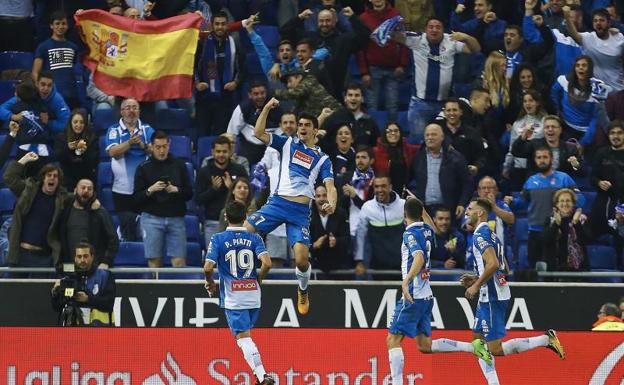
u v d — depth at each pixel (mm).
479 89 62188
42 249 54938
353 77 67625
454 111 59688
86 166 58812
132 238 57906
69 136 58406
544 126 60156
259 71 68500
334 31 64500
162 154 56344
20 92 59281
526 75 62438
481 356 48031
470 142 59750
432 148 57844
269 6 71562
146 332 48562
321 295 54688
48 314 53906
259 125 48188
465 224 52938
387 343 48344
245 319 46344
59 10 68312
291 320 54562
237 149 61219
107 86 63125
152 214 55969
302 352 48750
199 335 48656
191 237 58750
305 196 48125
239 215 46812
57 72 63469
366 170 56688
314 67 62031
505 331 48812
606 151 58875
